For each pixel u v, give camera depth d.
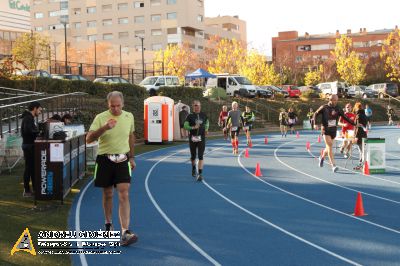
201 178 14.24
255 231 8.55
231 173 15.98
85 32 99.06
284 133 34.94
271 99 52.62
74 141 12.39
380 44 113.31
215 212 10.09
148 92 40.62
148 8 95.56
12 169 14.72
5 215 9.37
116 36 97.62
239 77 51.09
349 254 7.22
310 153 22.66
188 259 7.00
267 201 11.30
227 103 45.25
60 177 10.34
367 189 12.93
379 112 56.03
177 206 10.69
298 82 93.38
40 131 11.76
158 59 76.75
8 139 14.02
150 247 7.57
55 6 100.44
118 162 7.32
